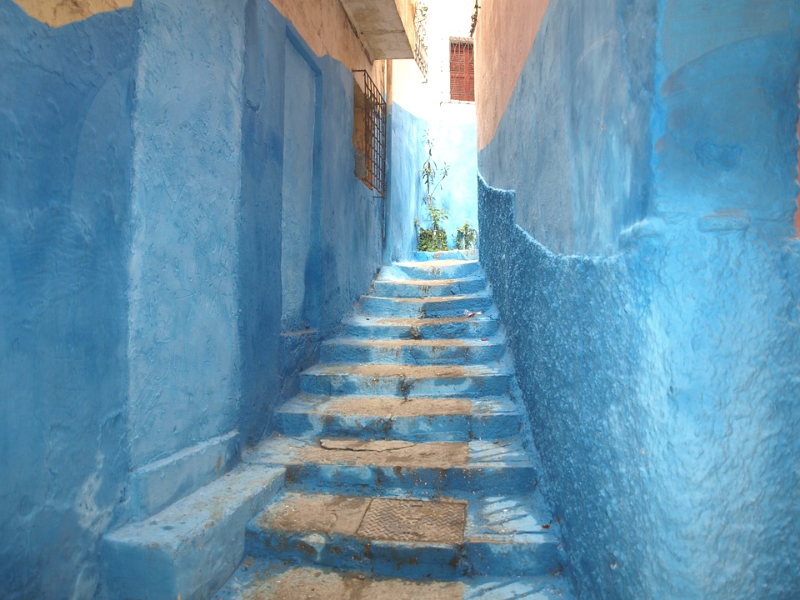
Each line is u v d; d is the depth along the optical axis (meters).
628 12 1.71
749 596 1.43
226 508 2.52
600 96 1.97
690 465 1.42
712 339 1.44
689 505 1.42
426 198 10.00
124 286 2.23
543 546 2.46
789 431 1.46
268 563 2.61
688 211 1.48
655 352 1.51
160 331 2.45
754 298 1.45
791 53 1.49
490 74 5.34
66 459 1.94
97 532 2.11
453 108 10.37
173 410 2.55
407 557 2.50
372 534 2.58
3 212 1.69
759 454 1.44
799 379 1.47
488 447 3.32
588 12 2.13
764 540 1.44
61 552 1.92
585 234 2.13
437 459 3.13
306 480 3.09
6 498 1.70
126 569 2.12
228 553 2.48
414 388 3.97
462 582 2.45
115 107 2.18
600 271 1.92
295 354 4.02
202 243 2.77
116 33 2.17
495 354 4.36
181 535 2.18
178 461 2.55
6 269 1.70
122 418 2.23
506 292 4.37
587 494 2.08
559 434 2.51
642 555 1.58
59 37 1.90
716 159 1.49
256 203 3.36
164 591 2.10
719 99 1.49
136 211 2.28
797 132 1.51
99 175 2.10
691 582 1.42
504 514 2.76
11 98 1.72
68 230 1.94
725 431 1.43
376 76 6.87
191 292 2.68
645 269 1.55
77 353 1.98
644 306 1.56
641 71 1.59
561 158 2.53
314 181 4.64
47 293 1.85
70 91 1.95
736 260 1.45
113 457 2.19
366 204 6.19
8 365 1.70
